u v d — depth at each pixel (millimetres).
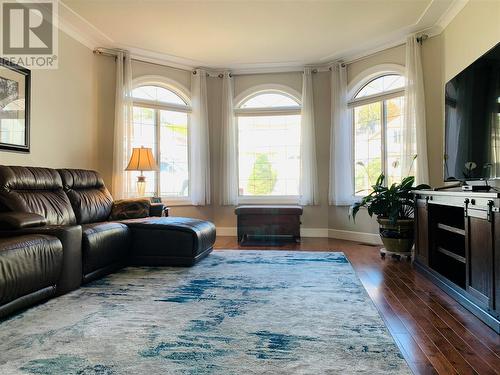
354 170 5129
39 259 2145
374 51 4703
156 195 5188
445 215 2893
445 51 3908
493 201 1908
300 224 5051
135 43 4520
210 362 1467
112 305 2195
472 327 1910
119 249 3066
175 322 1915
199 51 4801
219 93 5598
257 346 1621
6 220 2293
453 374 1427
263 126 5695
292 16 3805
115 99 4688
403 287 2664
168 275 2941
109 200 3859
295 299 2312
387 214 3760
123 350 1578
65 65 4039
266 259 3598
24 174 2920
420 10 3656
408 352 1619
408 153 4129
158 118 5258
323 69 5324
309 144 5250
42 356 1521
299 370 1404
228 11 3695
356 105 4996
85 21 3926
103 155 4656
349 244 4617
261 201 5648
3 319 1952
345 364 1457
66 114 4062
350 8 3633
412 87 4117
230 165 5488
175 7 3615
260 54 4918
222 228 5598
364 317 1997
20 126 3381
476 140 2572
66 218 3111
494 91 2346
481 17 3107
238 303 2232
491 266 1929
